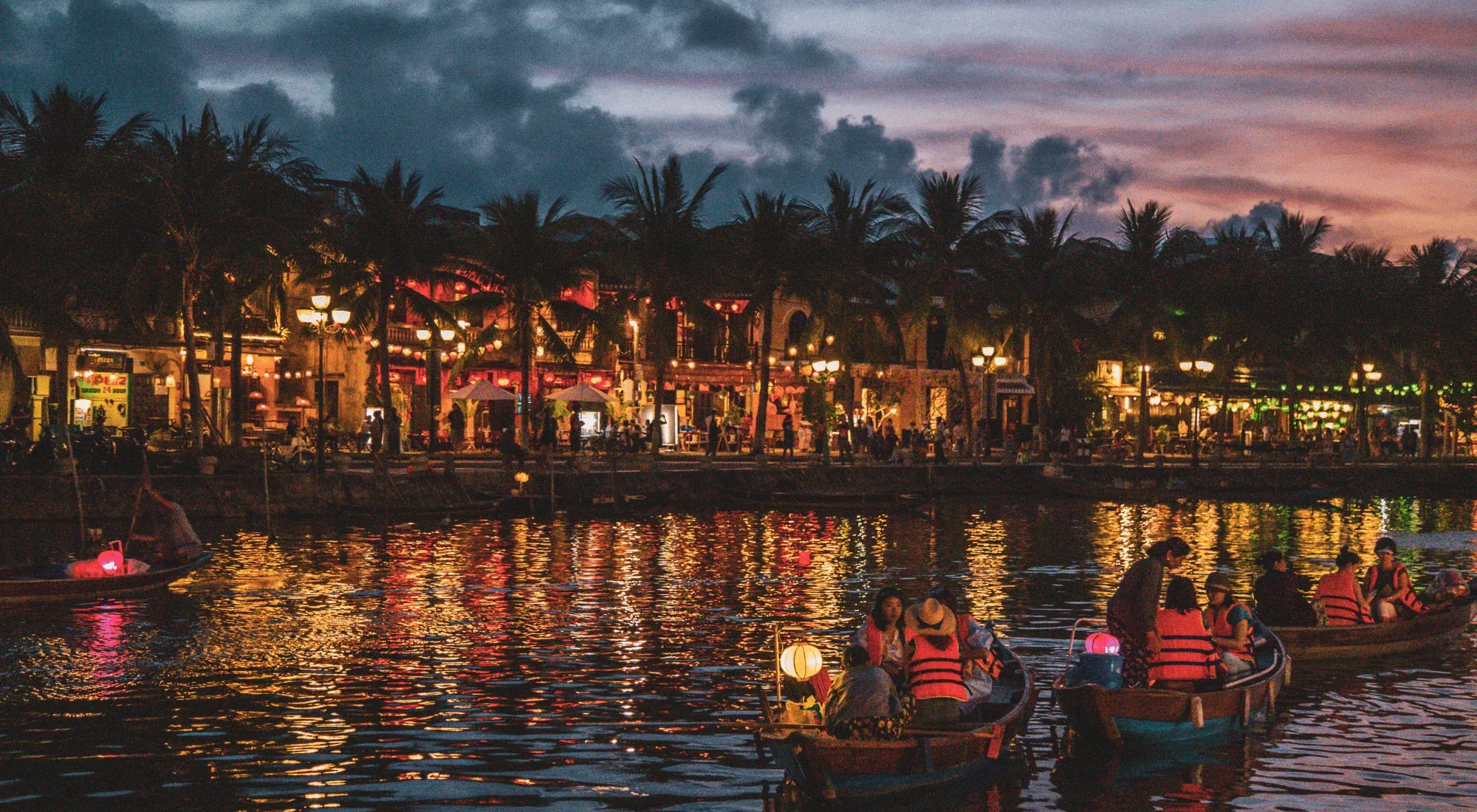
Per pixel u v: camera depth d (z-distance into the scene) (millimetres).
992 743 12602
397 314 55938
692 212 57094
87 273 40750
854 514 47250
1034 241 66688
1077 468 63688
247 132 47000
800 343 71500
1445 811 12039
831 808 11930
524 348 55500
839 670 18328
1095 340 68688
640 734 14469
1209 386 86812
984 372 66938
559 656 18969
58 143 43406
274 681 17031
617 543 35250
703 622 22344
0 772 12891
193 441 43062
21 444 38656
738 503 49625
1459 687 17125
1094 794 12477
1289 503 58219
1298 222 78750
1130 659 14688
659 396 56500
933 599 13367
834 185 62688
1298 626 18797
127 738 14148
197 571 27625
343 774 12906
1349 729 14977
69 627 20938
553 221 56156
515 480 46562
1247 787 12734
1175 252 67562
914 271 65188
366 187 51750
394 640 20094
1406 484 68125
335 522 39281
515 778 12797
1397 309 75625
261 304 52688
